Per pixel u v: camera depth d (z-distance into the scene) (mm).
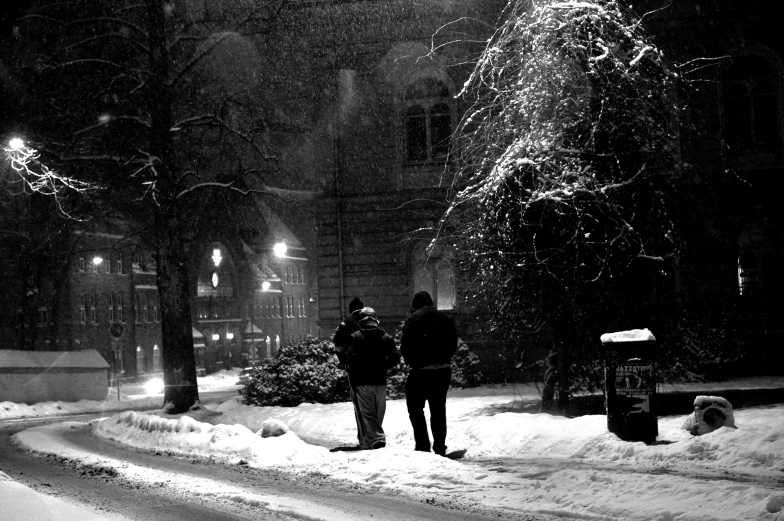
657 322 17375
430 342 11711
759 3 28969
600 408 17422
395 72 31203
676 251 15883
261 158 28984
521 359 17969
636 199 15102
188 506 8086
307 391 22906
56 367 38188
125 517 7504
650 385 11125
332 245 31359
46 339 64125
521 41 15109
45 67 26531
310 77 31500
